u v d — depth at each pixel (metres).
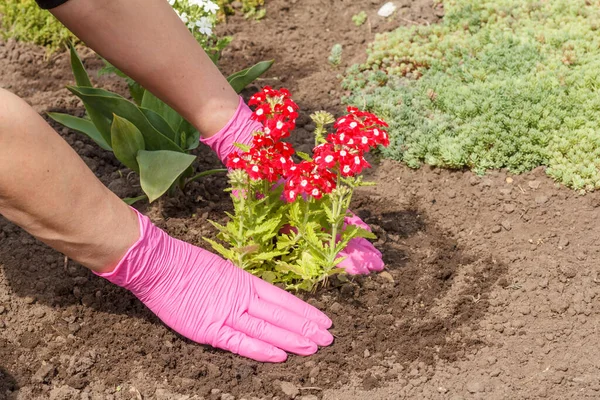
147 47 1.51
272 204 1.56
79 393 1.49
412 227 1.69
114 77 1.92
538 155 1.74
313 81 1.92
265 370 1.51
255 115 1.51
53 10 1.47
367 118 1.50
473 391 1.49
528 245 1.65
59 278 1.60
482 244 1.66
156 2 1.50
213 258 1.54
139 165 1.61
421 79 1.85
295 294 1.59
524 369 1.51
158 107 1.73
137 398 1.49
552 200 1.70
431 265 1.63
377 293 1.59
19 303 1.58
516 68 1.82
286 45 1.99
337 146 1.49
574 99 1.76
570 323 1.56
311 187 1.49
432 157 1.75
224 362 1.52
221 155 1.60
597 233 1.65
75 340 1.54
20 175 1.39
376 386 1.50
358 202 1.72
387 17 2.01
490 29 1.92
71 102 1.87
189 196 1.72
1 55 1.96
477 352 1.53
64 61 1.96
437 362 1.52
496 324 1.56
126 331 1.55
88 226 1.45
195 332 1.52
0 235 1.65
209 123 1.58
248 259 1.57
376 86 1.87
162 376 1.51
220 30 2.02
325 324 1.54
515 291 1.59
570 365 1.51
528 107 1.75
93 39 1.50
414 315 1.57
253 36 2.01
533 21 1.91
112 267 1.49
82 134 1.81
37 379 1.50
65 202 1.42
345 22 2.03
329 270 1.55
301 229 1.54
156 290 1.51
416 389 1.50
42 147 1.40
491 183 1.73
